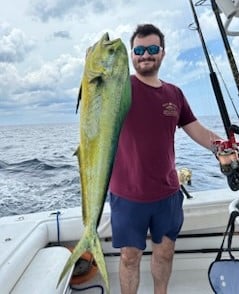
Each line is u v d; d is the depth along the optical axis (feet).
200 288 6.87
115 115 3.27
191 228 7.16
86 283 7.07
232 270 4.51
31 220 7.14
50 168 21.95
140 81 5.58
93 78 3.19
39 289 4.97
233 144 4.99
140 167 5.50
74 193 16.22
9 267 5.11
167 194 5.72
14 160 24.81
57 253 6.17
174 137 5.92
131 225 5.61
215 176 12.37
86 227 3.46
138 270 5.90
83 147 3.30
